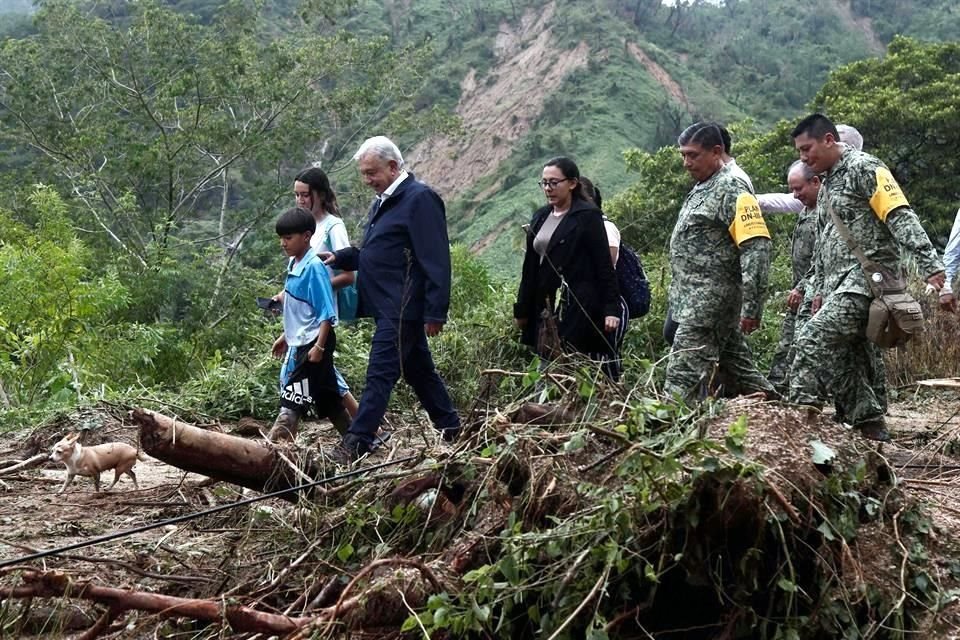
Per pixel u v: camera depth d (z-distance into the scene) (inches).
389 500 158.7
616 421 147.5
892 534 139.4
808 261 309.7
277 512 176.7
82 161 1112.8
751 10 4276.6
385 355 227.1
